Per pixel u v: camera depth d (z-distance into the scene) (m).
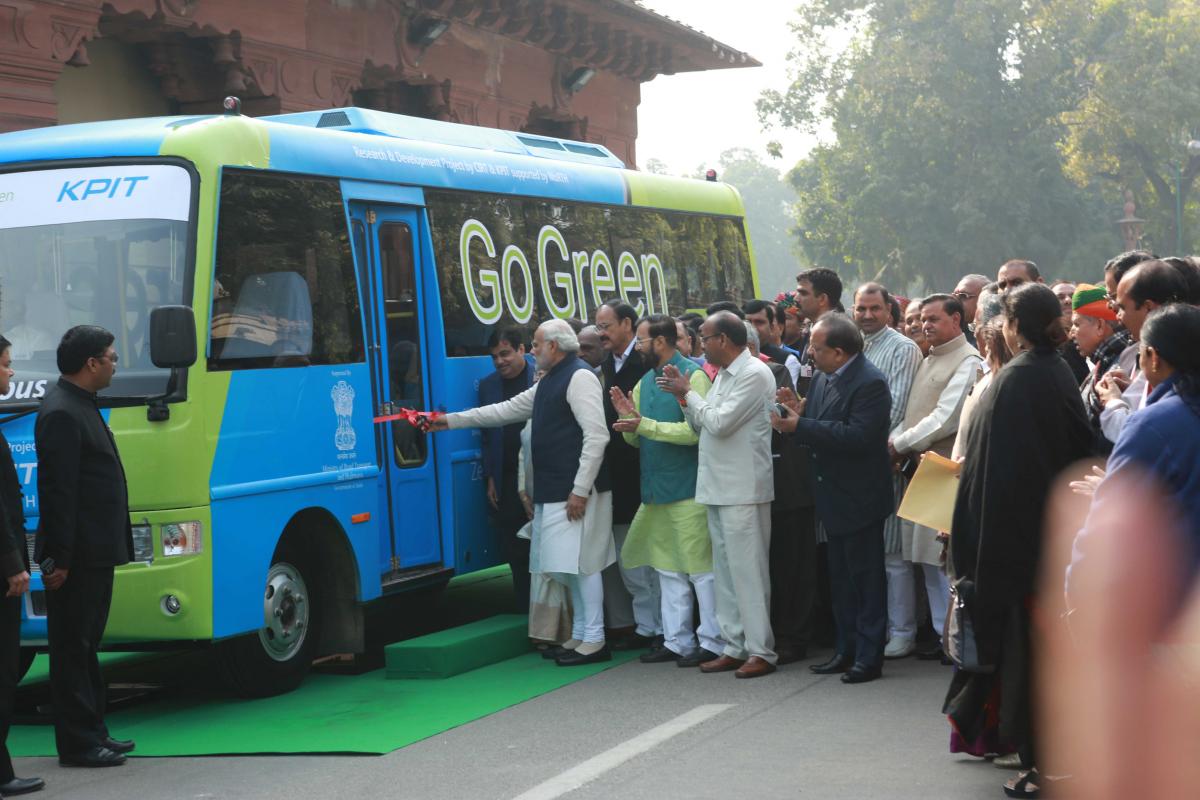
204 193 7.79
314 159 8.72
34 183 8.01
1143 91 51.38
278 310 8.22
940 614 8.59
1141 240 58.38
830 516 8.05
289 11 16.12
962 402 8.27
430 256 9.76
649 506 8.82
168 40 15.31
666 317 8.91
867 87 53.47
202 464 7.54
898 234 53.69
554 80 22.12
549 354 8.83
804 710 7.41
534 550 8.96
